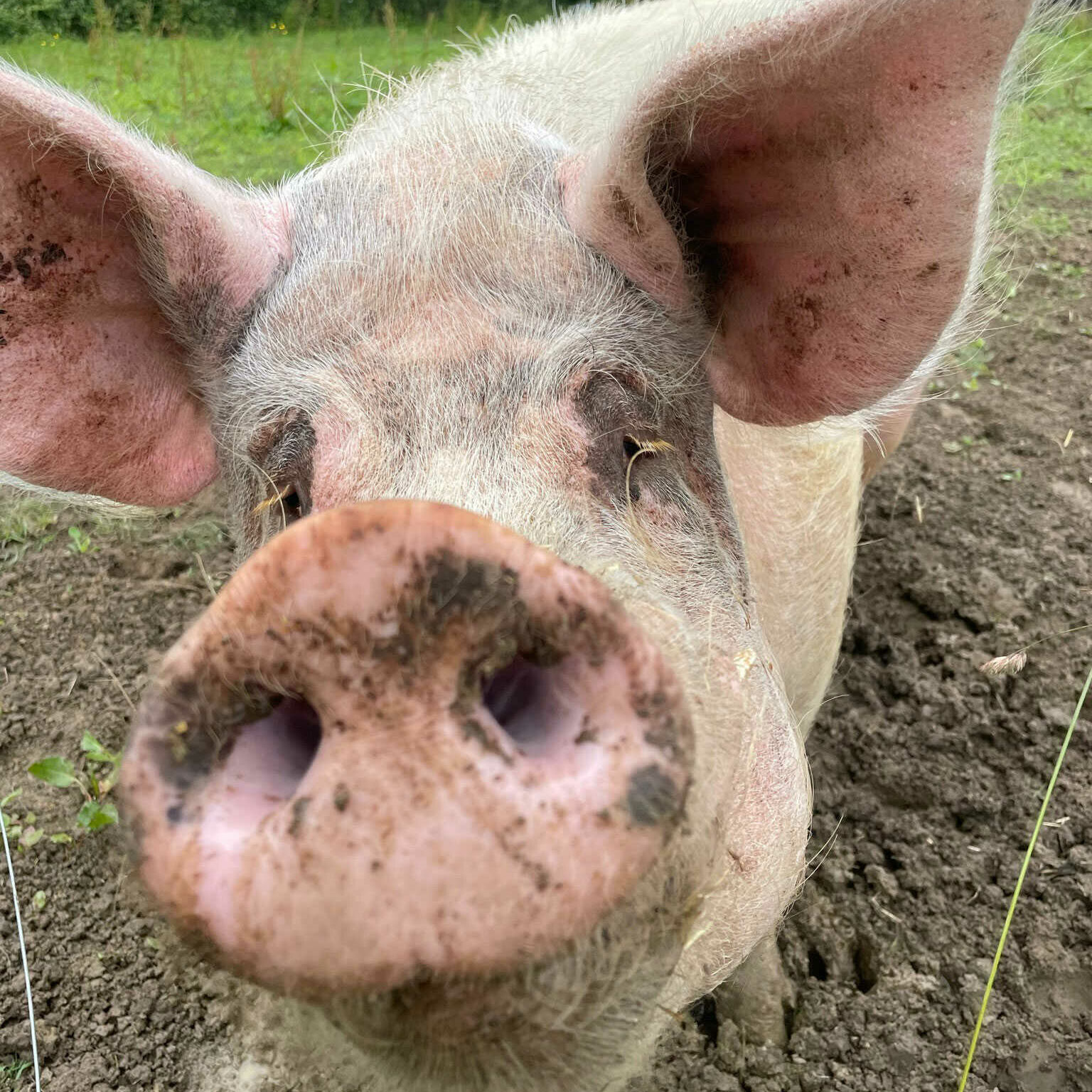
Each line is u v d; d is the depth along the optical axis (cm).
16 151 47
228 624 28
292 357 45
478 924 27
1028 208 158
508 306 43
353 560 27
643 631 30
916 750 80
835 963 69
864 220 45
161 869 29
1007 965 66
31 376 53
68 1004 67
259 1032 63
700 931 41
